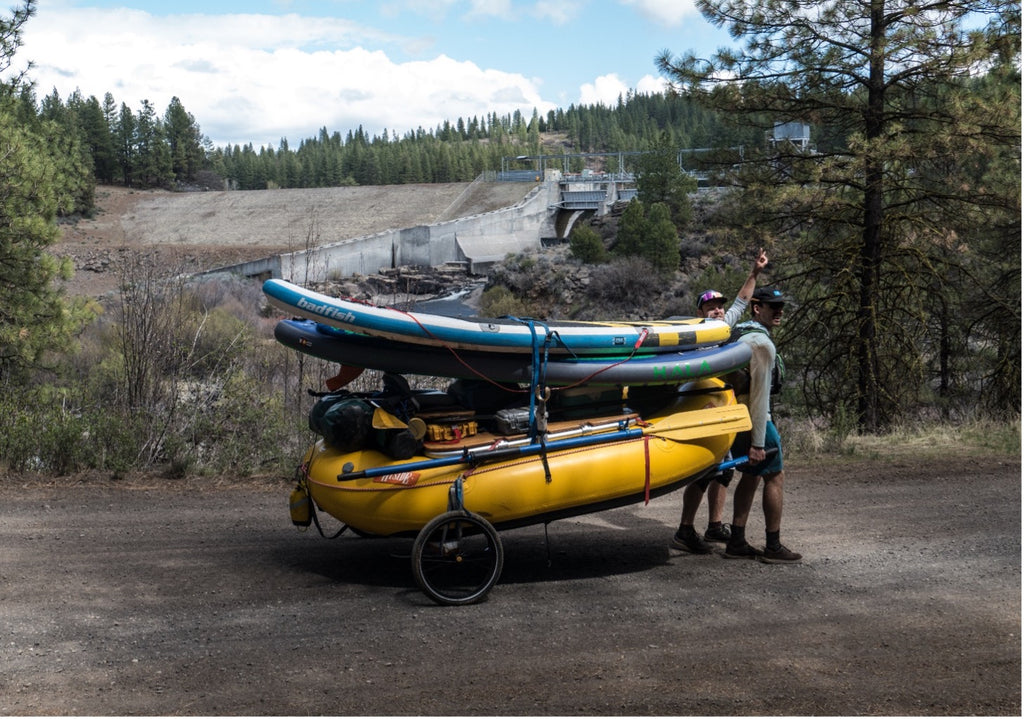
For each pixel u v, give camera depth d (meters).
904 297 15.73
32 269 16.55
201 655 4.34
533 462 5.18
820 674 4.25
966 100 14.23
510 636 4.65
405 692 3.97
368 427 5.06
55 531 6.42
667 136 80.44
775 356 5.78
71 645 4.41
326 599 5.15
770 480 5.95
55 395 12.35
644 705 3.88
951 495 8.12
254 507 7.41
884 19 15.01
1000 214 15.60
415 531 5.12
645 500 5.46
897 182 14.99
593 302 67.62
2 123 16.52
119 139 177.62
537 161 140.62
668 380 5.50
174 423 9.62
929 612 5.13
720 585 5.55
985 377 17.55
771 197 15.60
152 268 11.75
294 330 5.12
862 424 15.74
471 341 5.00
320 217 124.44
